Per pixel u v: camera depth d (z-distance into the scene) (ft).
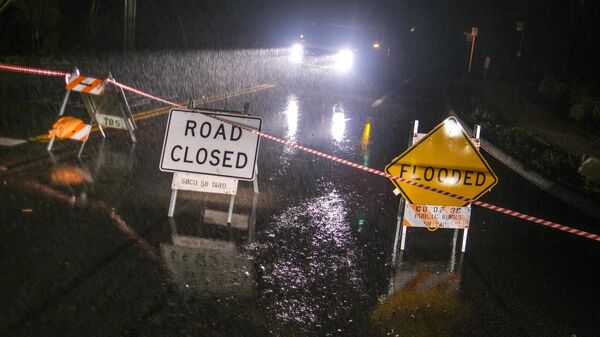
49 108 40.52
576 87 84.89
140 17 101.96
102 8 94.22
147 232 21.57
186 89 58.13
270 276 19.15
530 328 17.87
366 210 27.63
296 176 32.22
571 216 31.27
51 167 28.04
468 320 17.85
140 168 29.53
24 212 21.89
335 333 16.02
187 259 19.65
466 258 23.13
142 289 17.15
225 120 23.61
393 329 16.65
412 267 21.49
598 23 97.50
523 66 130.31
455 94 81.20
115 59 72.02
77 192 24.86
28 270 17.48
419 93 82.02
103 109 34.30
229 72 76.02
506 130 53.67
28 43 68.54
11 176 25.93
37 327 14.56
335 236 23.67
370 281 19.77
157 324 15.34
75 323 14.96
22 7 67.21
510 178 39.27
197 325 15.55
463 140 22.47
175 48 95.61
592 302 20.39
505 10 156.87
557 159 42.37
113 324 15.11
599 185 36.06
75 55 70.28
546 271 22.86
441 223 23.12
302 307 17.29
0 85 46.26
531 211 31.40
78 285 16.93
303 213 26.02
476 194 22.94
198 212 24.40
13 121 36.11
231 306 16.81
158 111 44.62
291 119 49.57
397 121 55.52
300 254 21.34
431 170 22.52
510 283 21.20
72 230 20.83
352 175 33.86
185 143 23.56
